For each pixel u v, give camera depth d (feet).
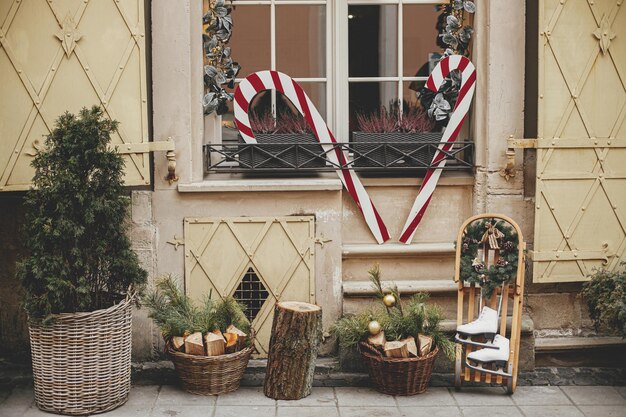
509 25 20.03
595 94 19.79
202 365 18.53
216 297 20.10
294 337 18.44
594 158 19.92
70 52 18.98
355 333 19.13
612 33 19.67
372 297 20.29
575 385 19.75
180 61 19.71
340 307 20.30
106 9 19.04
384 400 18.72
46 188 17.24
